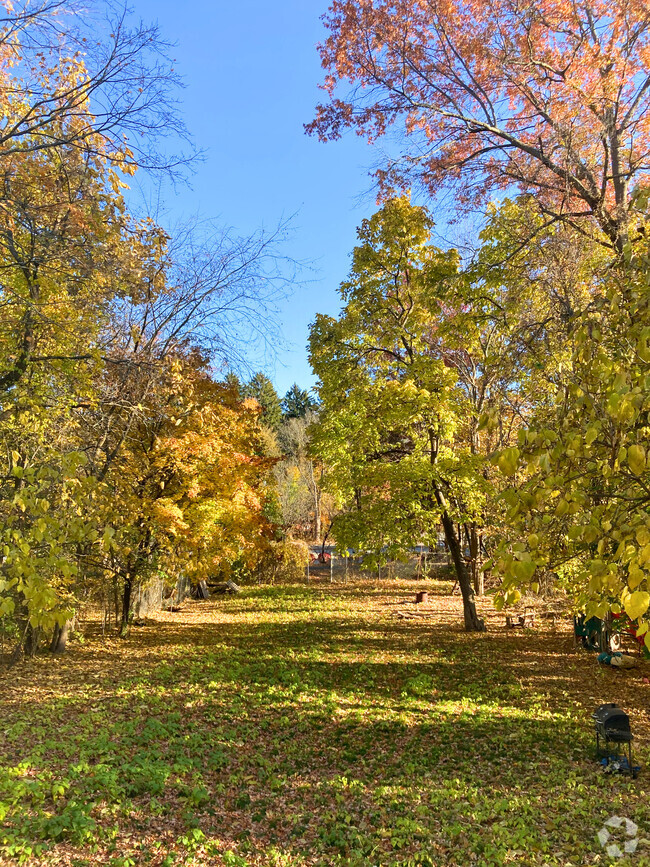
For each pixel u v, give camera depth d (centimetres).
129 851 522
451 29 1023
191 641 1711
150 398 1150
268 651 1563
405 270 1766
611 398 273
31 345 908
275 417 4728
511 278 961
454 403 1641
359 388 1734
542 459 290
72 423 1067
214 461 1677
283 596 2862
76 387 1054
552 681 1247
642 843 548
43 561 364
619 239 762
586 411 318
